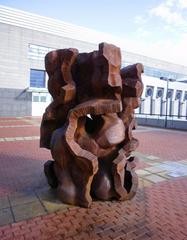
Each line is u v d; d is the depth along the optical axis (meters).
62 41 30.58
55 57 5.12
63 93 4.92
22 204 4.85
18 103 28.31
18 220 4.25
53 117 5.32
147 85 31.38
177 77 44.62
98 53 4.76
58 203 4.91
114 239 3.80
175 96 35.72
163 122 20.61
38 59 29.36
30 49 28.80
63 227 4.07
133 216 4.50
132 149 5.05
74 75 5.14
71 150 4.54
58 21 30.12
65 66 4.98
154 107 32.62
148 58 39.00
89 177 4.61
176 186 6.19
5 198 5.13
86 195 4.69
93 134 4.98
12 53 27.55
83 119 4.86
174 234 3.99
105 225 4.17
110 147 4.98
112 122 4.99
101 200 5.04
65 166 4.88
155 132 17.69
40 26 28.98
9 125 19.14
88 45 32.50
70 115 4.64
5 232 3.90
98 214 4.51
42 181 6.21
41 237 3.80
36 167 7.51
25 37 28.17
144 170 7.55
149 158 9.20
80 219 4.33
